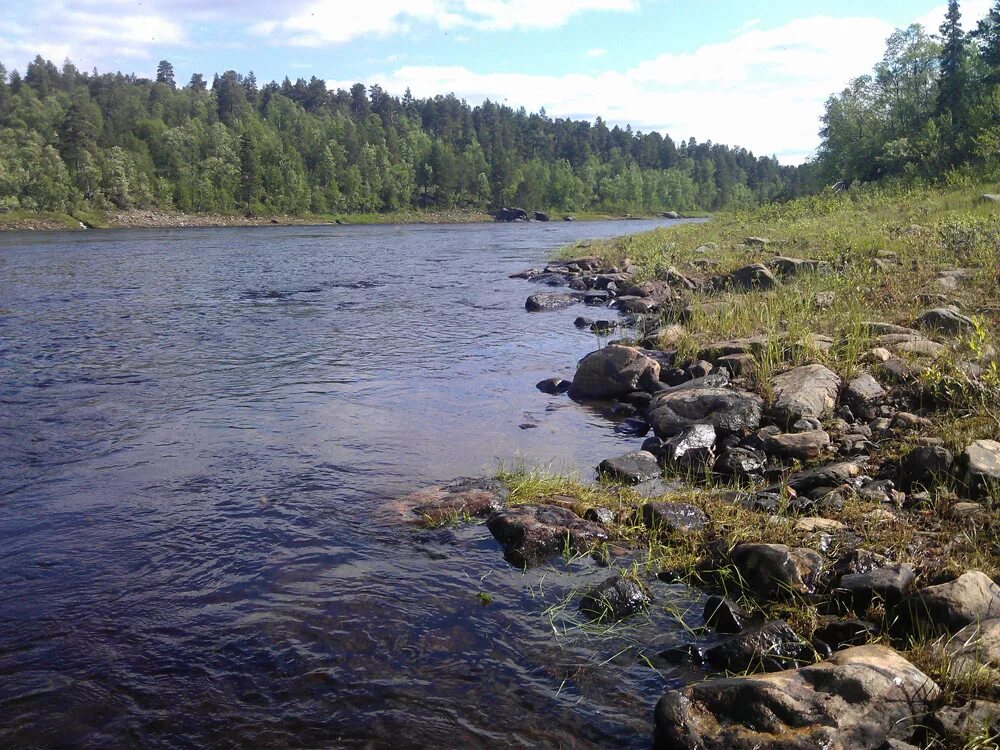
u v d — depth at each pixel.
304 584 5.69
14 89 141.12
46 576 5.80
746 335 12.46
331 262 33.16
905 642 4.61
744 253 21.55
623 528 6.47
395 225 107.06
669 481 7.68
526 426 9.52
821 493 6.80
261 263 32.78
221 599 5.49
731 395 9.01
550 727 4.20
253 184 117.19
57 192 90.44
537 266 29.89
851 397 8.95
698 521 6.47
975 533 5.74
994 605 4.59
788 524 6.19
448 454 8.49
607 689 4.50
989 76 54.53
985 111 46.34
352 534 6.50
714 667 4.68
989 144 37.25
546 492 7.29
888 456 7.43
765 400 9.18
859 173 60.91
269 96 179.62
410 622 5.20
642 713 4.30
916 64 62.34
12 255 38.34
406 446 8.74
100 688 4.52
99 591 5.59
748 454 7.88
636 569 5.88
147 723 4.23
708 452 8.05
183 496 7.29
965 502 6.24
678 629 5.10
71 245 48.03
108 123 123.31
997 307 11.69
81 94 139.12
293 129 145.62
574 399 10.79
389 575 5.82
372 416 9.89
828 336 11.20
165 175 115.56
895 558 5.54
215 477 7.77
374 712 4.32
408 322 16.77
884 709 3.87
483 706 4.37
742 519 6.44
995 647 4.23
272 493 7.36
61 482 7.65
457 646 4.94
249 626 5.15
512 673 4.66
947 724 3.76
